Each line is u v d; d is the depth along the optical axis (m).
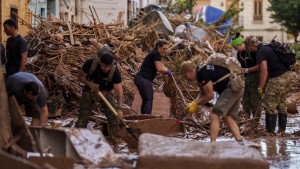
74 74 22.19
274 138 17.56
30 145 12.46
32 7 36.09
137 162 11.82
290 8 80.88
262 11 107.12
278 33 106.88
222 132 17.89
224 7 105.56
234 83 14.58
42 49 22.42
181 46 27.89
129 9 57.81
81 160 11.84
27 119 17.17
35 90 12.97
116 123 15.55
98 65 15.41
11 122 12.62
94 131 12.54
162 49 18.33
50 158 11.31
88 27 25.47
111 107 15.25
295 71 36.25
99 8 51.88
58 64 22.08
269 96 18.22
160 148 12.23
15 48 18.36
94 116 17.27
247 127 18.28
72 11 48.28
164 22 33.88
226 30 38.97
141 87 18.19
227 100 14.70
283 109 18.52
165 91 19.22
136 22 37.06
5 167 10.43
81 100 15.77
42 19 25.61
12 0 28.92
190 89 23.16
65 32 24.33
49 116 20.50
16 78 13.16
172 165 11.75
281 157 14.66
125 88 21.86
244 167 11.78
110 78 15.38
